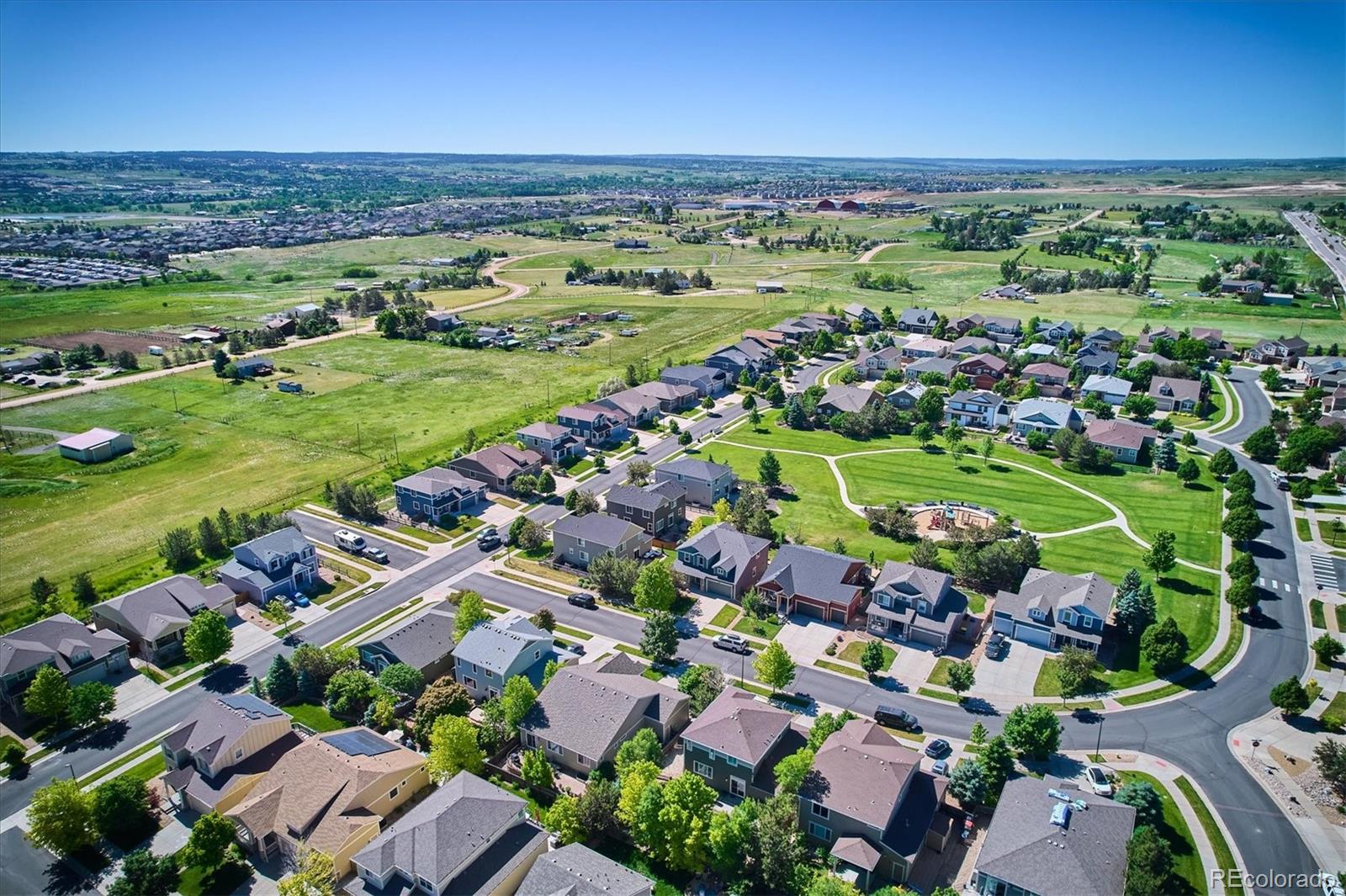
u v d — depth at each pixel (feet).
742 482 439.63
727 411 569.23
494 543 372.79
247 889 198.80
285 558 336.70
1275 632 299.58
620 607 324.19
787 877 189.88
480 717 259.39
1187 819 214.28
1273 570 343.26
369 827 206.28
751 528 367.45
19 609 319.06
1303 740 245.04
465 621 288.10
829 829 207.82
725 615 318.04
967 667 264.31
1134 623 294.25
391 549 371.76
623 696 243.60
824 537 376.89
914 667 283.38
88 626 305.94
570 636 302.66
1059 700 265.13
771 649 261.03
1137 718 255.29
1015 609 299.58
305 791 213.87
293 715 260.83
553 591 336.29
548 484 425.69
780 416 547.90
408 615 317.83
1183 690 268.82
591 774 225.76
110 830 211.82
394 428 523.70
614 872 185.26
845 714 245.45
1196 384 558.97
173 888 197.98
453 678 271.90
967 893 193.26
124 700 269.44
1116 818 196.54
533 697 247.09
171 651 294.87
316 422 536.83
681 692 259.60
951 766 234.17
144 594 306.14
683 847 196.75
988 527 379.55
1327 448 450.30
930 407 516.32
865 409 520.01
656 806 201.05
